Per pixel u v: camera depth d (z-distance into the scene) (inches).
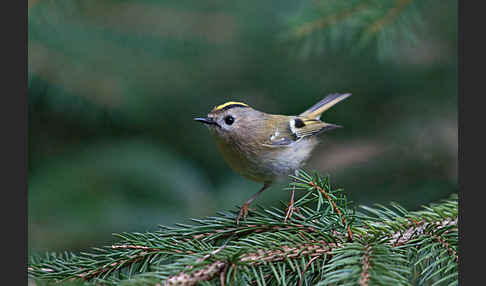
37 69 405.4
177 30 453.4
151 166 430.9
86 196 402.6
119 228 384.8
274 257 229.6
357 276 201.5
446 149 424.5
